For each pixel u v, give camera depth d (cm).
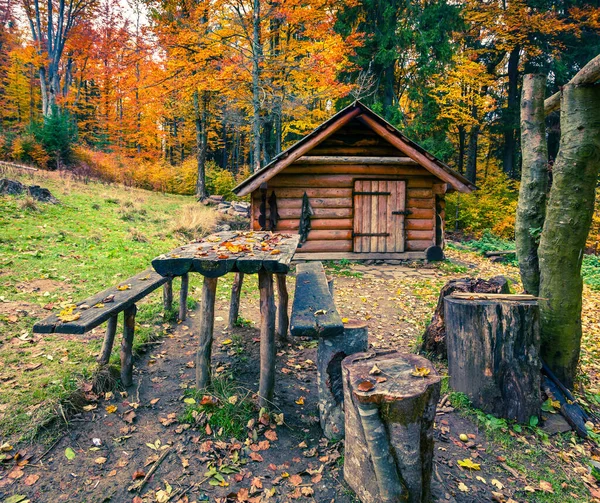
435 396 212
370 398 199
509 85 2120
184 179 2203
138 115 2508
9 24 2961
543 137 406
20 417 271
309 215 934
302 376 376
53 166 1723
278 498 228
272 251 318
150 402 311
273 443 273
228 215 1526
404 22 1761
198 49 1177
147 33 1182
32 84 2934
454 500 234
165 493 227
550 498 246
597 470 276
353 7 1727
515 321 317
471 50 1991
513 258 1158
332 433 275
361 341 281
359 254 945
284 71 1355
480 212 1752
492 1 1973
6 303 453
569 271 353
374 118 848
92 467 241
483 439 298
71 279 558
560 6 1906
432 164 859
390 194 940
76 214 948
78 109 2833
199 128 1878
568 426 322
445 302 358
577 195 342
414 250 962
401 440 202
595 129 333
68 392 295
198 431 278
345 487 236
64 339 396
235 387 326
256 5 1145
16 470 233
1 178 949
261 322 301
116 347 389
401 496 204
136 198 1430
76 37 2419
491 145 2391
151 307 513
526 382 318
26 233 719
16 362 342
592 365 465
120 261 672
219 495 228
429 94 1725
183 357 395
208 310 311
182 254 310
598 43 1892
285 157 848
